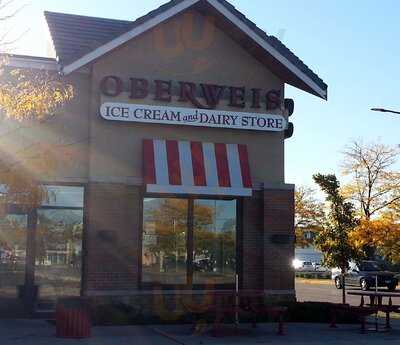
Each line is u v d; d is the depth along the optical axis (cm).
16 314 1509
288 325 1508
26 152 876
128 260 1530
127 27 1492
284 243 1638
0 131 956
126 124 1573
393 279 3416
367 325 1536
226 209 1644
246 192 1591
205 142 1620
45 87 972
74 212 1554
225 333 1342
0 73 943
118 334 1315
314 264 6150
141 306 1527
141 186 1562
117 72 1571
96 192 1523
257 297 1549
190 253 1600
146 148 1562
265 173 1658
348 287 3584
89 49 1466
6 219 987
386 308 1455
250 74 1669
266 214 1636
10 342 1190
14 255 1515
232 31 1623
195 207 1622
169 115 1578
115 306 1493
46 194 896
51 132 1526
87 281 1498
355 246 2098
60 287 1536
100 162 1543
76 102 1559
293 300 1627
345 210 2098
